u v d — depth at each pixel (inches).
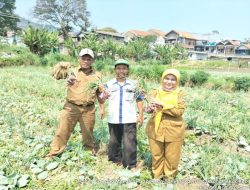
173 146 110.1
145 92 122.0
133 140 122.6
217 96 293.0
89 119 132.4
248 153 147.3
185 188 110.2
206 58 1884.8
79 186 109.3
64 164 124.8
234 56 1764.3
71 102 129.5
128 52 1159.6
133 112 122.6
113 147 127.4
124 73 122.5
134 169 124.4
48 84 324.5
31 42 834.2
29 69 548.1
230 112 213.9
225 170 120.3
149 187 110.3
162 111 108.6
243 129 169.5
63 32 1734.7
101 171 122.3
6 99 245.9
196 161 127.4
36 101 247.3
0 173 113.3
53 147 130.7
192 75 431.8
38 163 123.0
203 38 2311.8
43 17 1724.9
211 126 172.6
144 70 483.2
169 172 113.3
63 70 129.0
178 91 109.4
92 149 138.6
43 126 180.4
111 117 123.6
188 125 176.2
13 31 1733.5
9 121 177.8
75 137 157.1
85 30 1744.6
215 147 143.5
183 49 1421.0
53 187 108.1
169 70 108.6
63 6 1712.6
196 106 226.5
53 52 896.3
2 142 149.0
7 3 1701.5
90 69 131.1
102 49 1041.5
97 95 131.3
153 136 111.2
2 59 623.5
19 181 109.5
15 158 128.1
